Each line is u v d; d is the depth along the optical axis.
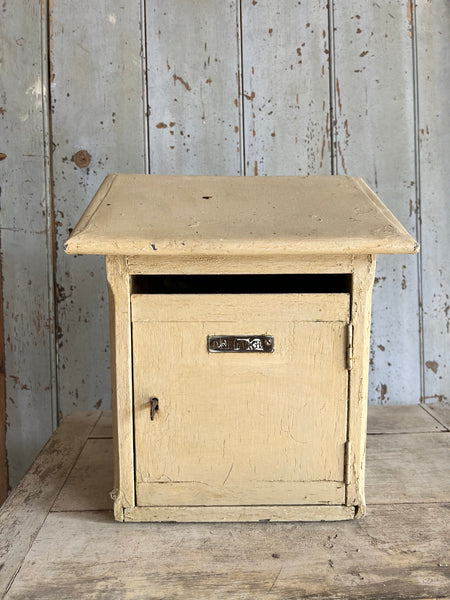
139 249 0.73
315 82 1.44
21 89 1.41
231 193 0.92
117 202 0.86
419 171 1.47
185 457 0.83
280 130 1.45
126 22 1.41
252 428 0.83
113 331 0.81
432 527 0.82
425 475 1.00
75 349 1.48
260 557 0.75
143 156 1.44
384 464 1.04
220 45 1.42
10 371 1.47
